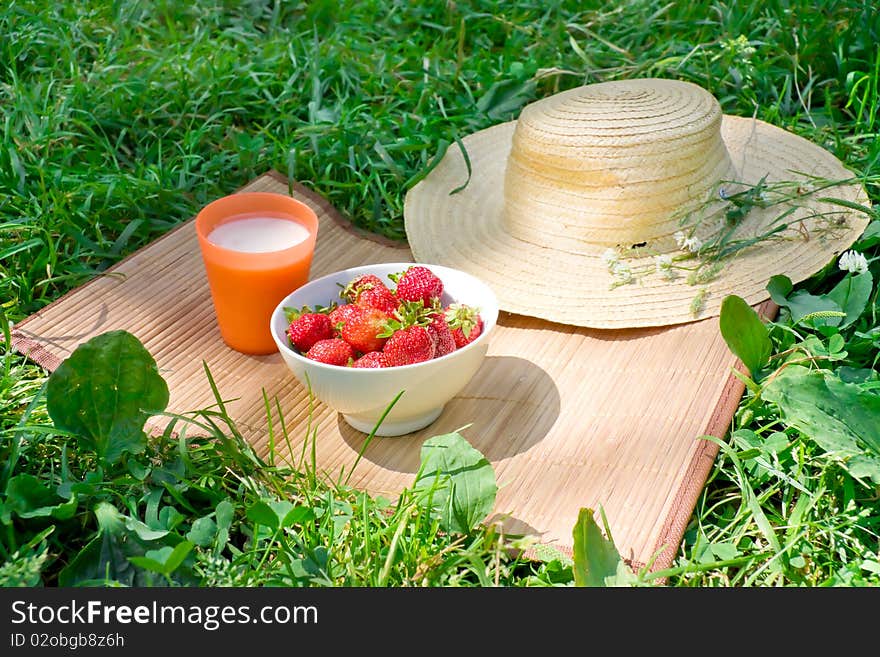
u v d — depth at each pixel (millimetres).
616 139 1788
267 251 1720
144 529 1354
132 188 2191
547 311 1797
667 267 1815
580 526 1279
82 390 1461
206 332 1837
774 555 1351
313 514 1336
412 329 1477
